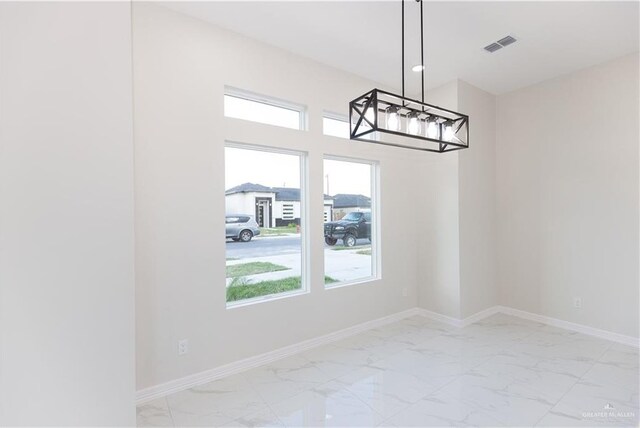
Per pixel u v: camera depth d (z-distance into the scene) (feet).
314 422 7.20
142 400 7.95
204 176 8.96
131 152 5.99
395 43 10.31
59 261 5.32
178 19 8.61
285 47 10.52
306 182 11.34
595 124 11.78
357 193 13.26
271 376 9.22
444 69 12.13
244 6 8.42
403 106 6.63
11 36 5.05
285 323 10.53
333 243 12.53
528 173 13.70
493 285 14.56
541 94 13.26
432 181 13.98
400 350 10.89
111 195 5.77
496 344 11.27
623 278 11.20
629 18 8.88
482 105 14.03
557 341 11.43
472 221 13.60
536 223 13.50
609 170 11.47
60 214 5.34
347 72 12.30
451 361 10.02
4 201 4.96
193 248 8.77
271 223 10.78
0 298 4.92
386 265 13.56
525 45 10.41
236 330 9.51
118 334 5.81
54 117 5.32
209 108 9.09
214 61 9.20
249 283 10.27
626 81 11.07
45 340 5.22
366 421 7.20
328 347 11.21
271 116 10.72
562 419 7.14
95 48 5.68
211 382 8.91
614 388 8.34
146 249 8.05
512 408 7.57
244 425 7.11
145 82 8.08
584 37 9.91
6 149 4.98
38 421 5.15
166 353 8.33
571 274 12.48
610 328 11.50
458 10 8.57
